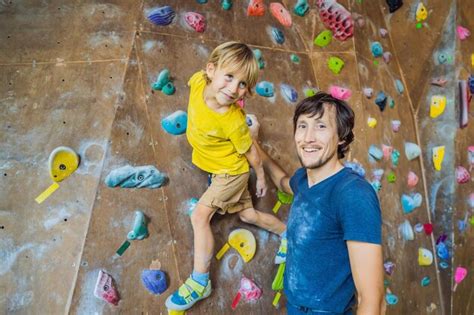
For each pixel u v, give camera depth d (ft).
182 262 7.06
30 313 6.28
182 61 7.61
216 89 5.90
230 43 5.90
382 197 9.73
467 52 11.89
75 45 7.17
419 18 11.74
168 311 6.78
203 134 6.31
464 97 11.41
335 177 5.38
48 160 6.68
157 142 7.14
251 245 7.64
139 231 6.70
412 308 9.97
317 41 9.61
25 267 6.43
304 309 5.60
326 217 5.30
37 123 6.87
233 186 6.66
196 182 7.38
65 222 6.55
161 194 7.07
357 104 9.61
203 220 6.67
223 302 7.26
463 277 11.15
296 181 6.12
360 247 4.86
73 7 7.36
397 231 9.94
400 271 9.80
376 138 9.86
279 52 8.89
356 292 5.64
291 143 8.54
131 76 7.11
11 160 6.73
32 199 6.61
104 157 6.73
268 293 7.79
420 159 11.55
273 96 8.51
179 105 7.43
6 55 7.09
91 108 6.93
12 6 7.32
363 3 10.79
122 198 6.79
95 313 6.38
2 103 6.91
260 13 8.81
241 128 6.19
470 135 11.79
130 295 6.61
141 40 7.30
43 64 7.09
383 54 11.13
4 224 6.52
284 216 8.20
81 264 6.39
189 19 7.79
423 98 11.80
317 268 5.42
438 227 11.20
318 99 5.49
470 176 11.67
